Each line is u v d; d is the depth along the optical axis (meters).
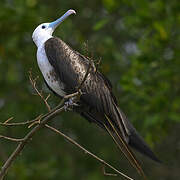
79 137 15.10
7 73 13.73
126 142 8.39
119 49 14.92
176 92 12.45
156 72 12.18
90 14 15.27
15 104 13.94
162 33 12.11
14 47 13.36
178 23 12.29
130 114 13.66
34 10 13.20
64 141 14.97
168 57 12.56
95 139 15.11
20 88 14.21
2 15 12.67
